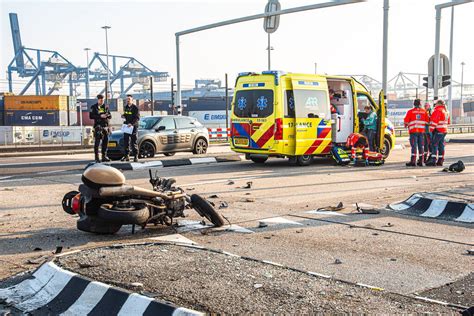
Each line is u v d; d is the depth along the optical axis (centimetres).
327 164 1708
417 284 508
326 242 673
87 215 706
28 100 5850
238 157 1895
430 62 2358
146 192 717
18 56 16275
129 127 1705
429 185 1176
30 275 522
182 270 509
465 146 2614
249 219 816
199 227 761
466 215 822
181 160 1683
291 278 491
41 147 3369
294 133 1598
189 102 6756
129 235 716
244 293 446
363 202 963
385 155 1870
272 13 2788
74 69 14675
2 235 717
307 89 1630
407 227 762
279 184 1209
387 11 2319
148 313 409
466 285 506
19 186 1192
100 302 439
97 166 689
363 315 402
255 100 1616
